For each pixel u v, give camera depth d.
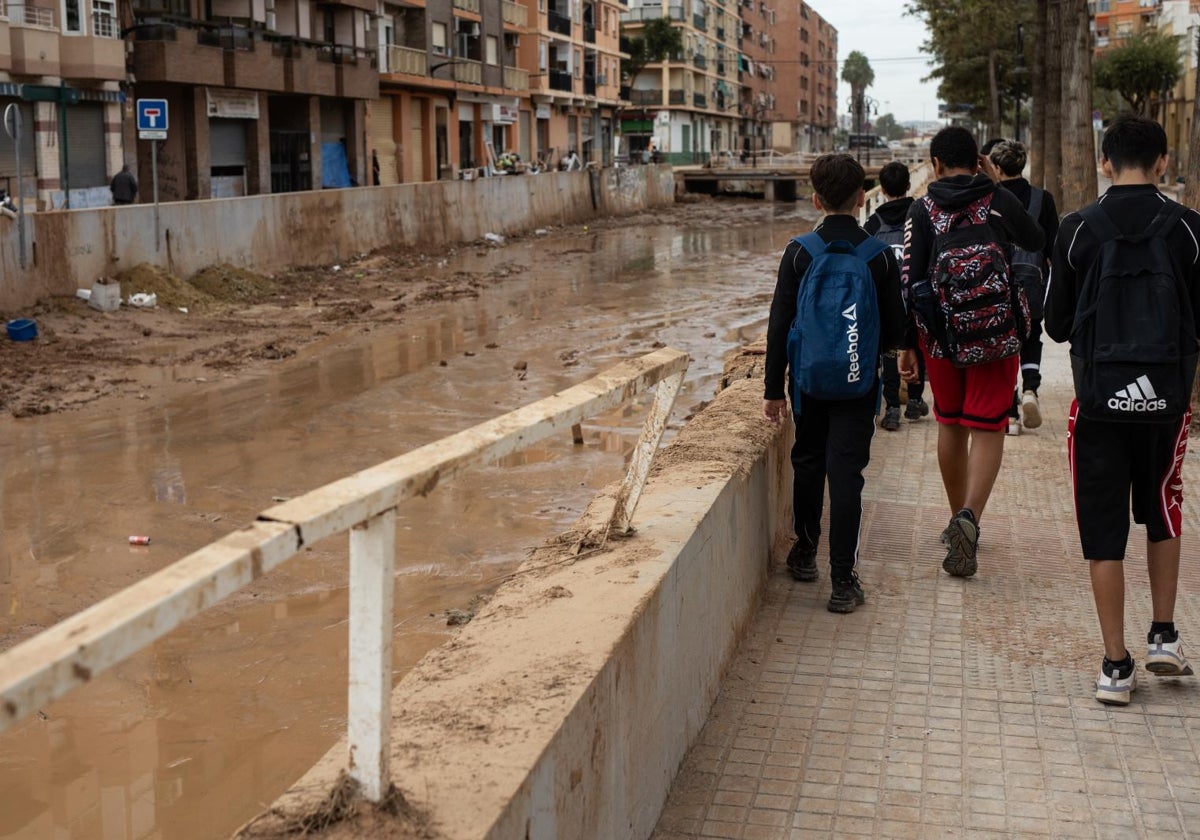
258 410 14.44
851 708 4.36
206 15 38.84
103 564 9.04
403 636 7.24
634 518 4.14
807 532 5.63
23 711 1.39
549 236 45.03
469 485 10.67
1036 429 9.06
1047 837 3.51
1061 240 4.33
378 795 2.16
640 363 3.71
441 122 56.16
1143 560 6.10
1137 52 66.00
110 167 33.75
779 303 5.17
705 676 4.21
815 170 5.11
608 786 2.96
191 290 22.86
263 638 7.25
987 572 5.91
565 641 3.03
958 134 5.64
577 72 73.81
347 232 31.69
